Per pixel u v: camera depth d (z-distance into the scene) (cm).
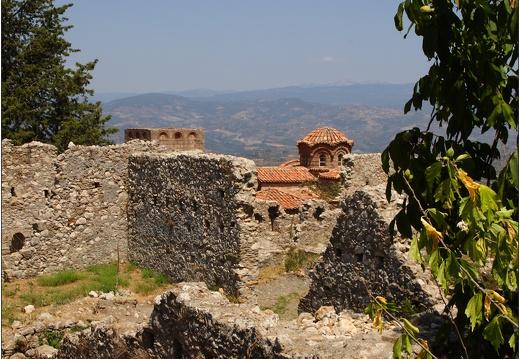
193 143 5206
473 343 1018
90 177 3131
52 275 2952
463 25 1016
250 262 2430
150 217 3028
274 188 4603
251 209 2445
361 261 1666
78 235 3088
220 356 1310
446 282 880
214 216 2552
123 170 3212
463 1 959
